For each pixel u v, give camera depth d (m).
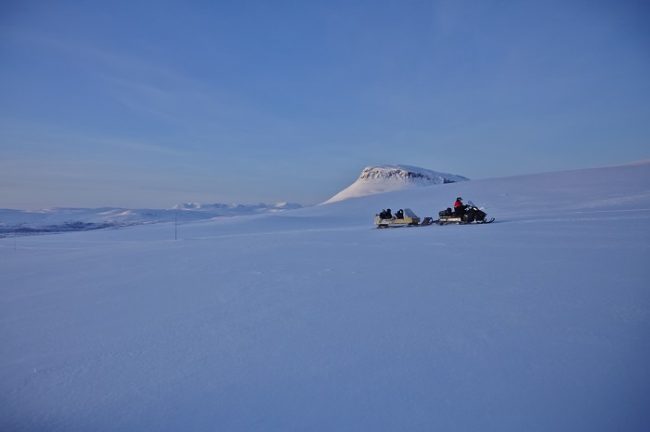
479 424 3.18
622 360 4.02
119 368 4.83
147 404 3.90
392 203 52.12
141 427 3.51
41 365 5.13
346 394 3.78
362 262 10.84
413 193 56.34
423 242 14.24
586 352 4.24
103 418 3.71
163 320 6.72
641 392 3.46
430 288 7.30
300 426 3.33
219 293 8.39
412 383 3.88
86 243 29.67
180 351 5.21
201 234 33.62
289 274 9.87
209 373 4.46
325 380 4.08
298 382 4.09
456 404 3.47
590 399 3.41
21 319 7.50
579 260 8.68
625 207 22.86
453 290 7.02
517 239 12.88
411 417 3.33
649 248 9.48
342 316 6.09
